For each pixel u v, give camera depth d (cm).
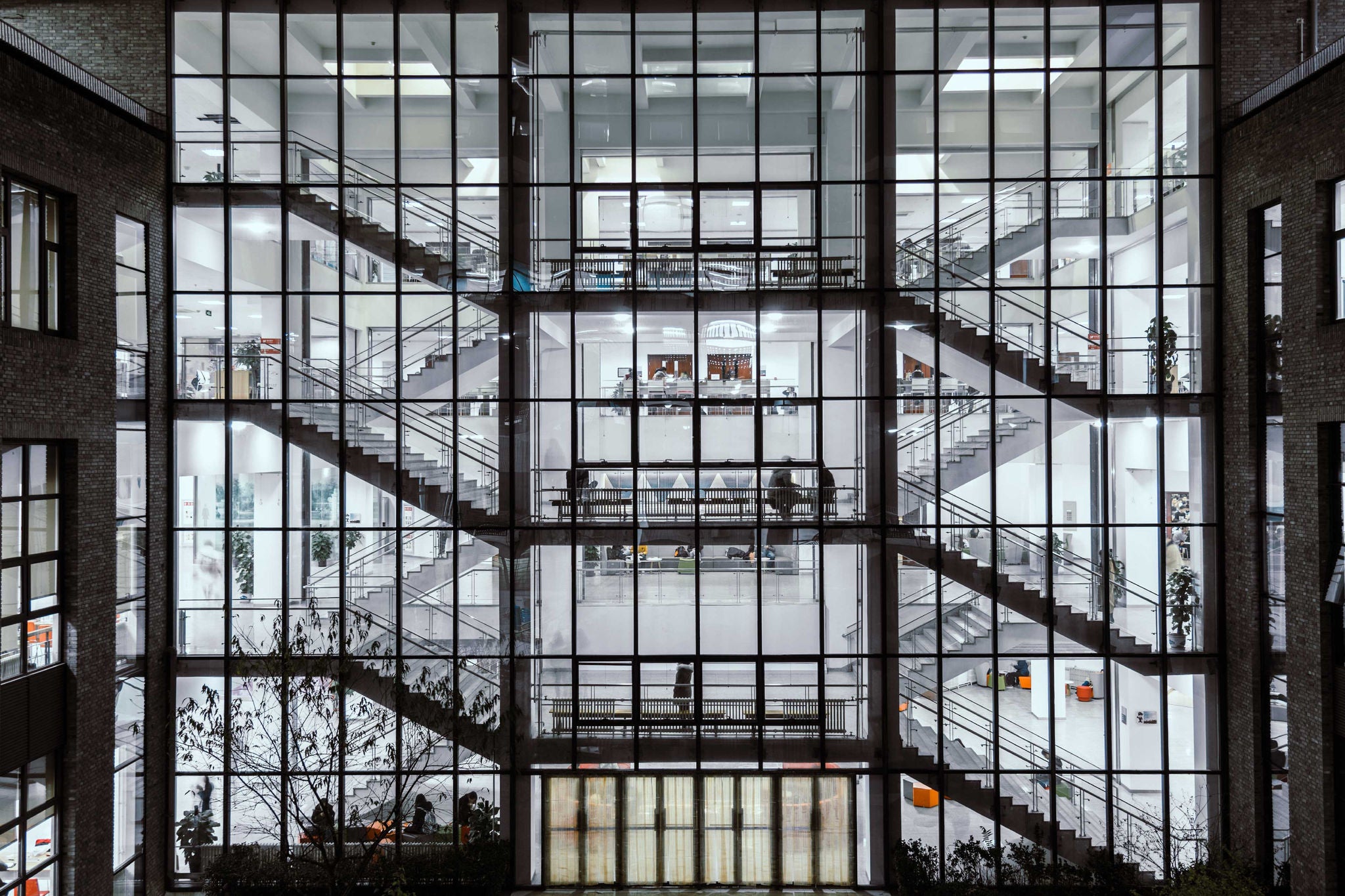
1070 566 2128
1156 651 1533
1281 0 1531
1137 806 1558
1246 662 1464
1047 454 1546
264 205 1570
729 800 1586
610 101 1877
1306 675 1312
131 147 1442
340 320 1575
